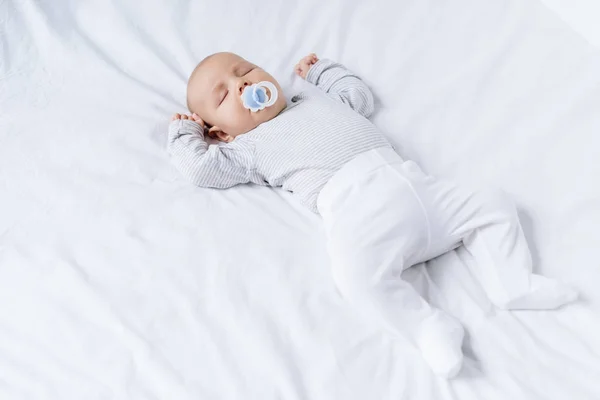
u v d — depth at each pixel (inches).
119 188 53.2
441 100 57.1
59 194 52.7
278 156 51.4
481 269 43.6
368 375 39.3
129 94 62.2
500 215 43.5
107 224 50.1
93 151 56.6
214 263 46.5
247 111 54.4
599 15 55.4
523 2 62.9
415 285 44.9
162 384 39.2
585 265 43.1
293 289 44.4
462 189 45.2
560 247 44.8
